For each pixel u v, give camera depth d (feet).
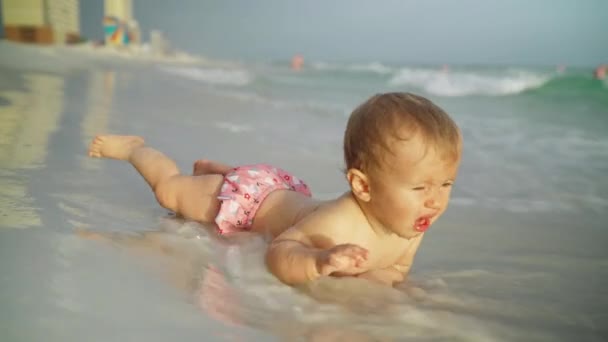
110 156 4.59
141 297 3.05
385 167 3.32
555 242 4.14
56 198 4.21
